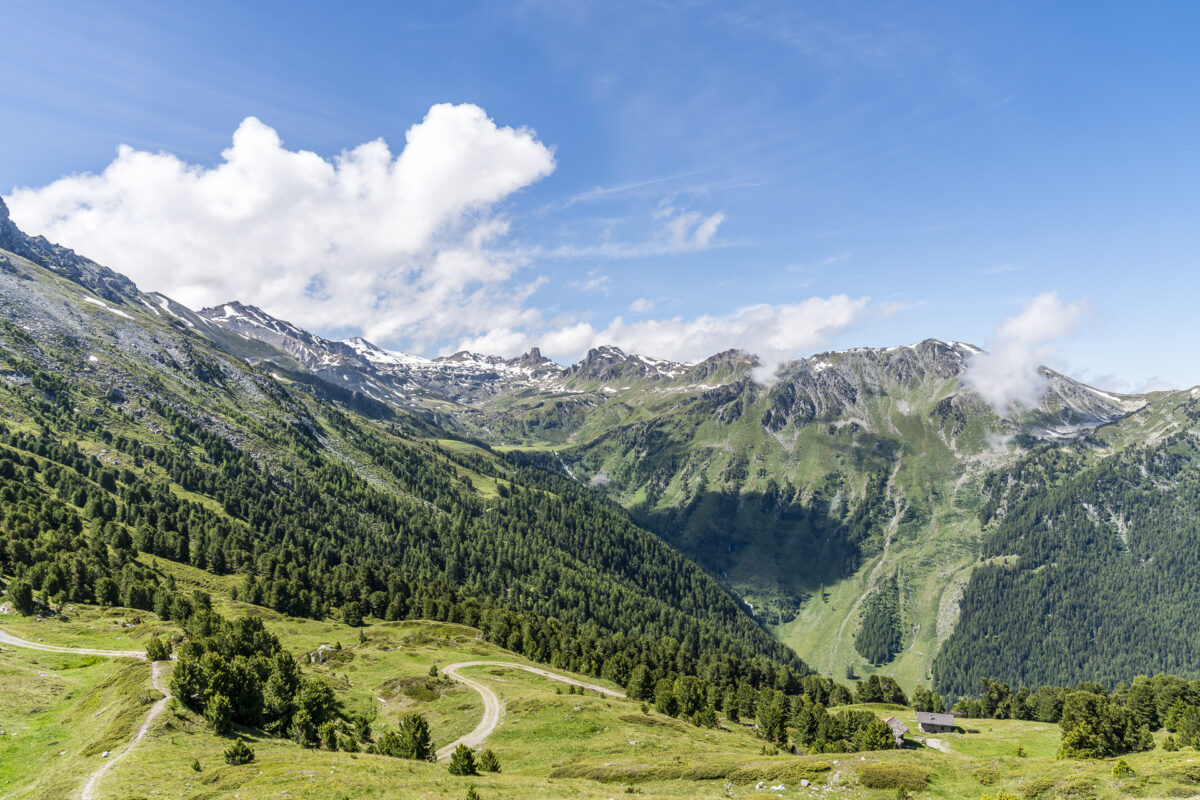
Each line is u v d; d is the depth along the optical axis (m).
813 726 112.62
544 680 138.38
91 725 68.81
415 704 112.00
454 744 94.44
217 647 86.06
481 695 115.69
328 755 64.69
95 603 142.50
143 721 65.94
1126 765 61.84
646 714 108.06
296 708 80.19
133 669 81.50
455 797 53.97
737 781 74.81
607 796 59.72
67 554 152.25
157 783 52.47
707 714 118.06
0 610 123.00
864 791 69.75
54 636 113.00
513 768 85.00
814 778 73.75
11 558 147.62
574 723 100.56
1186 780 57.41
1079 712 106.62
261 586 175.88
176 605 134.38
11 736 68.44
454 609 199.12
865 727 116.75
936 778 71.62
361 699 112.88
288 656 89.81
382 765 62.69
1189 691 135.38
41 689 82.31
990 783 68.19
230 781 53.47
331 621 178.75
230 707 69.25
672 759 84.38
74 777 54.66
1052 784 62.69
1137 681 144.62
